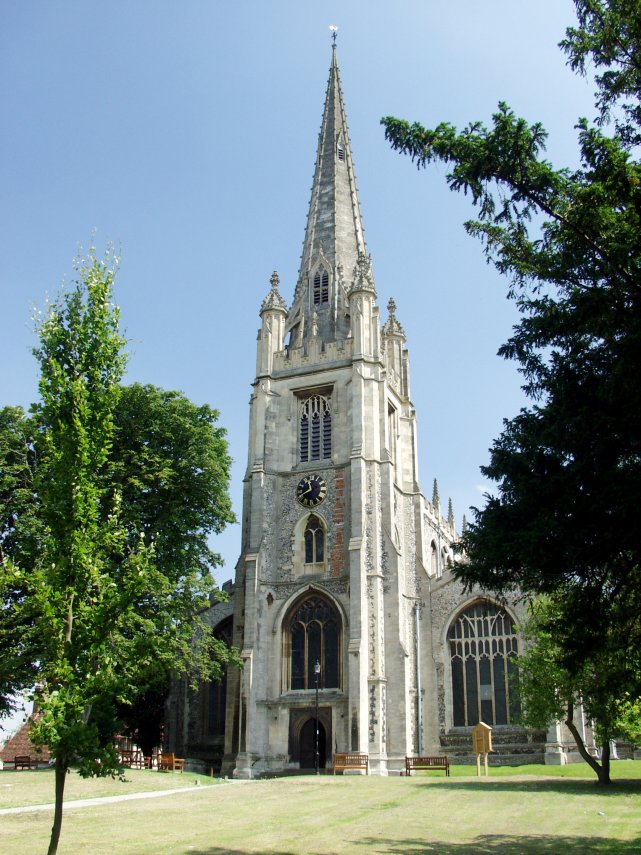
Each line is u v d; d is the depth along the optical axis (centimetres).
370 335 6212
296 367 6322
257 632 5519
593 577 1775
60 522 1706
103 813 2597
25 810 2656
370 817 2548
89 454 1753
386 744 5131
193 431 4975
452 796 3159
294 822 2417
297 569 5750
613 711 3444
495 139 1900
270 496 5978
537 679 3962
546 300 1997
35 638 3925
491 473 1883
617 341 1761
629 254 1805
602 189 1866
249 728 5266
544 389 1975
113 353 1831
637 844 1989
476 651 5762
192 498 4991
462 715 5659
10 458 4450
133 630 4203
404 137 1997
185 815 2561
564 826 2320
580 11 1927
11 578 1659
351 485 5709
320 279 6844
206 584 4916
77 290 1850
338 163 7400
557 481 1728
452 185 1977
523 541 1722
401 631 5572
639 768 4744
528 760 5350
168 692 5947
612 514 1641
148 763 5012
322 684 5403
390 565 5566
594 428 1705
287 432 6181
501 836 2148
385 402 6050
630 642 1975
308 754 5331
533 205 1980
